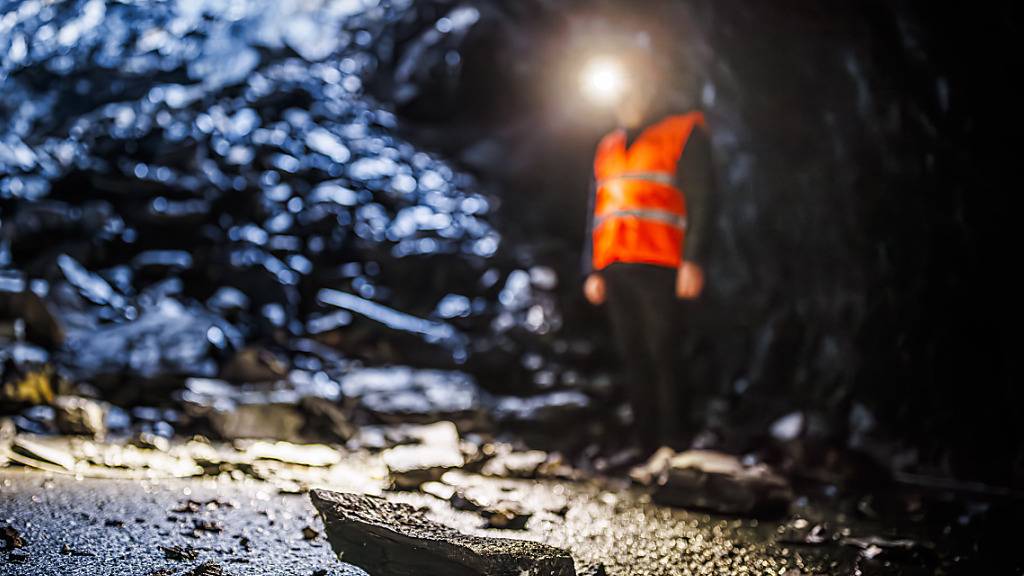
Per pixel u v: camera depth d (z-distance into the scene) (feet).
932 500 12.67
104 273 19.35
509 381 19.47
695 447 16.21
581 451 16.15
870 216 15.33
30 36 25.11
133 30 26.55
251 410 14.78
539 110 26.84
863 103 14.51
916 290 14.89
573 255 23.32
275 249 21.24
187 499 10.19
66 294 17.75
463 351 20.01
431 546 8.17
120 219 20.90
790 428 16.31
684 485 12.14
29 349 15.12
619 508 11.91
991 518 11.78
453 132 27.48
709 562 9.61
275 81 26.89
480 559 8.04
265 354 17.07
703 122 14.56
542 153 26.09
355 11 30.45
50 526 8.68
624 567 9.21
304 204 22.88
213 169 22.61
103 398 15.25
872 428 15.79
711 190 14.47
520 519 10.61
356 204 23.38
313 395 15.46
